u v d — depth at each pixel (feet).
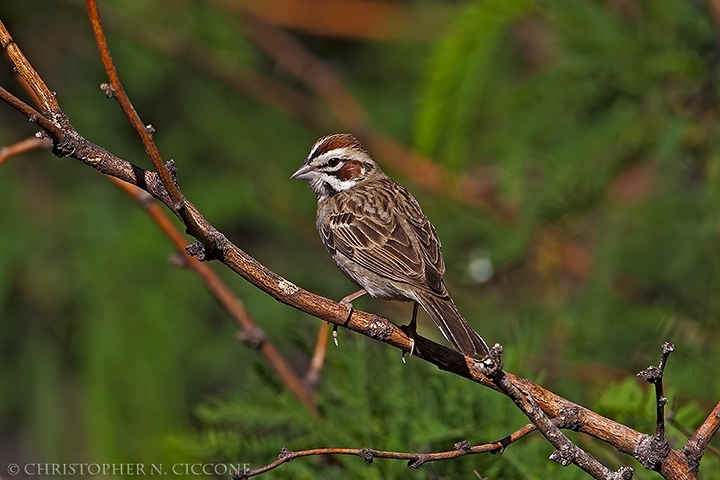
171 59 47.62
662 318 38.52
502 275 44.83
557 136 37.65
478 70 36.37
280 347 44.62
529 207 38.34
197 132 46.91
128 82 46.47
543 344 39.37
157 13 48.06
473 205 45.21
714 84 36.76
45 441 39.65
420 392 30.35
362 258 34.55
